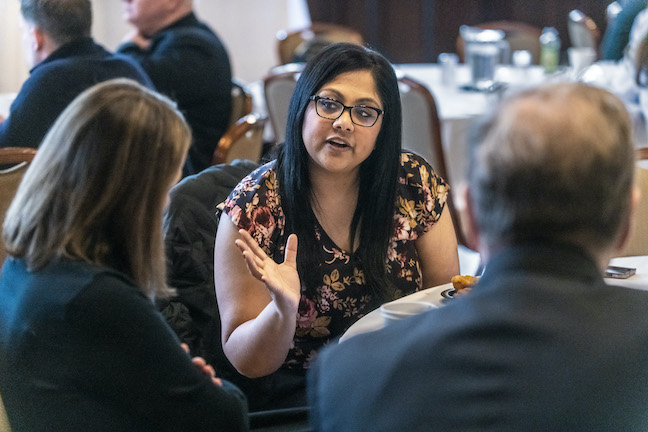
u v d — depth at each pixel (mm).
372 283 2516
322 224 2510
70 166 1753
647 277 2408
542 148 1190
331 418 1246
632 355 1172
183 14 5410
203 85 5098
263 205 2500
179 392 1769
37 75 3977
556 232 1223
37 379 1737
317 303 2518
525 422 1139
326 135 2375
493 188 1231
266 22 8977
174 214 2646
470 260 5547
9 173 2949
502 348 1176
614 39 7047
